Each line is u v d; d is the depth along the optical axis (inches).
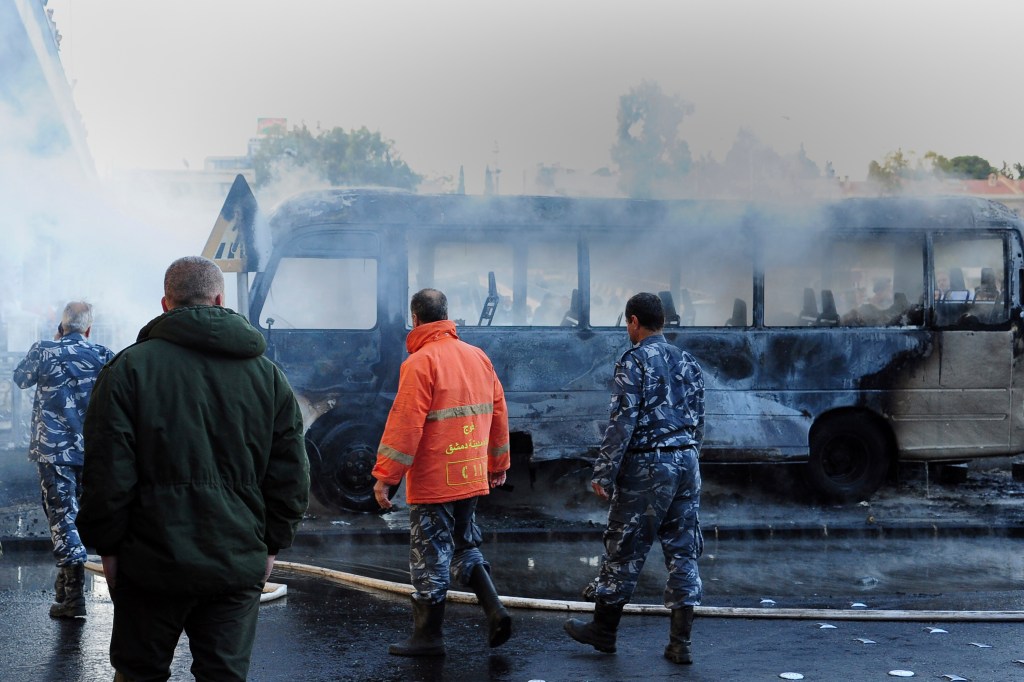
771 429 421.4
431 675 194.5
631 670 198.5
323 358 402.3
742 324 426.6
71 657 203.0
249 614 128.4
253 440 127.8
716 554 329.4
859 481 434.6
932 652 212.4
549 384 411.2
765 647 216.2
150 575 120.6
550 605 249.0
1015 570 305.9
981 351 437.4
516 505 422.3
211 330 126.6
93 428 121.8
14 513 366.3
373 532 348.5
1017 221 440.8
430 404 202.8
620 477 203.6
